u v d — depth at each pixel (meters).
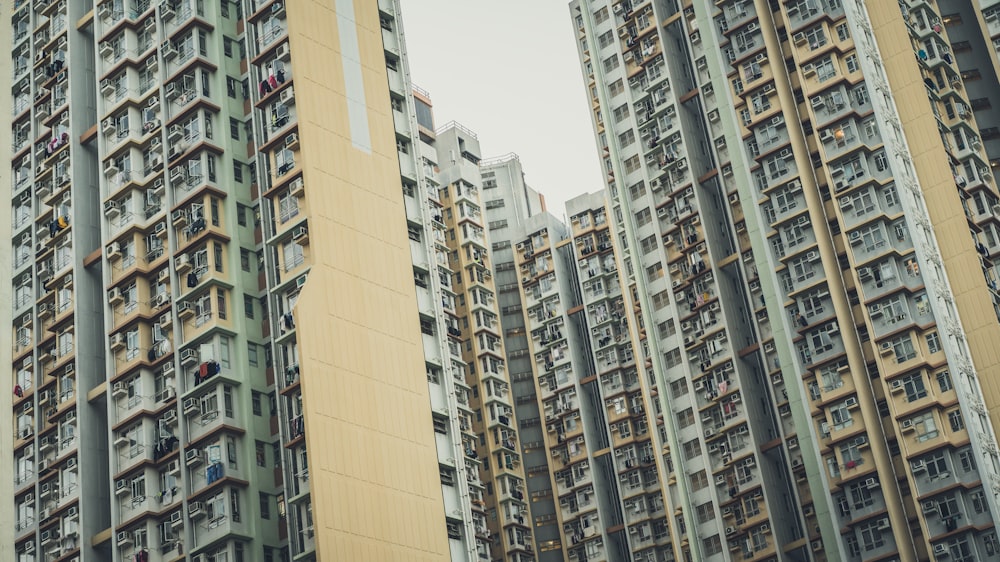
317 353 65.94
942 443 69.38
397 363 70.00
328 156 72.50
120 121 80.31
